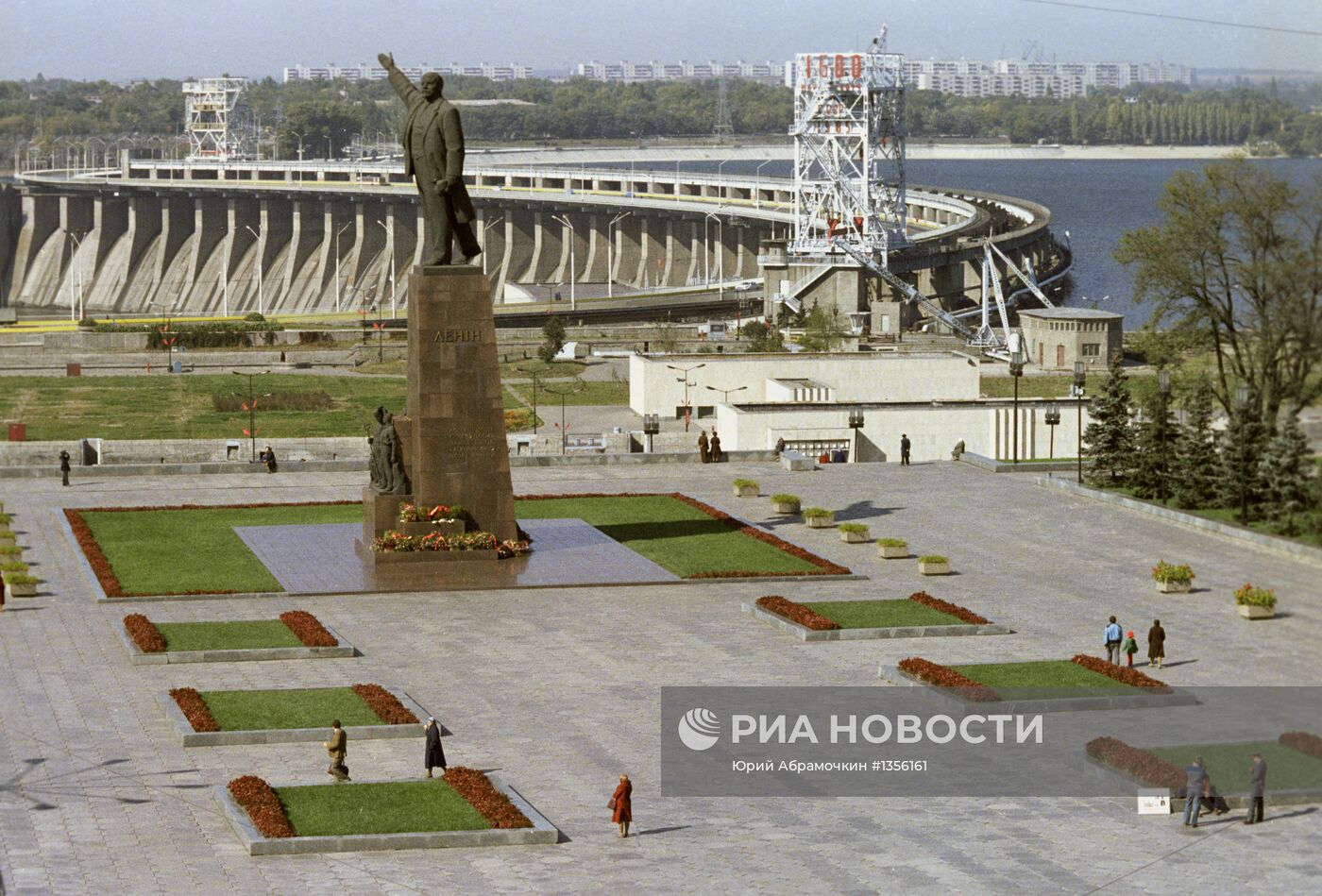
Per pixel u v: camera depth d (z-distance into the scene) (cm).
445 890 4388
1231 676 6700
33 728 6147
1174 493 10156
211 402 19412
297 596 8394
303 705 6378
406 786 5312
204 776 5541
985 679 6650
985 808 5059
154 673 6975
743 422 13950
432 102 8844
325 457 16175
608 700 6550
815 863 4572
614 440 16062
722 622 7931
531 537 9800
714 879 4450
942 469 12388
